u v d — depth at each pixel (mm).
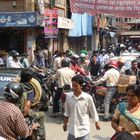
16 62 14719
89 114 6695
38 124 6078
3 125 4648
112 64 11477
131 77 11078
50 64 22156
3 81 8250
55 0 25344
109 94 11320
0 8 22172
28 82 6605
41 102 6820
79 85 6379
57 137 9672
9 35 22172
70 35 27656
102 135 9922
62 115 11734
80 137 6395
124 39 45750
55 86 12078
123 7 11750
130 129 5168
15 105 4977
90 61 17844
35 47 22422
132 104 5238
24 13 20547
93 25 34281
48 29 20531
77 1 11977
